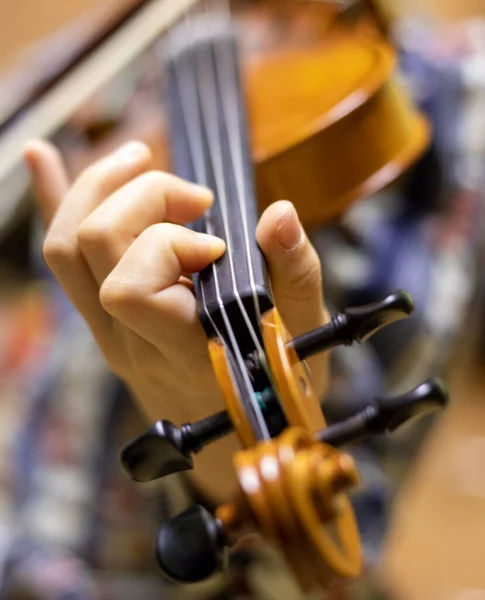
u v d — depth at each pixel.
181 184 0.65
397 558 1.60
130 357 0.64
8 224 1.24
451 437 1.98
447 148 1.05
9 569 0.90
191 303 0.60
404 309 0.59
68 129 1.20
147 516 0.92
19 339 1.50
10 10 2.25
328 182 0.77
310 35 1.18
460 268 1.01
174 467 0.58
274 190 0.77
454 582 1.52
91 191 0.65
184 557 0.56
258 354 0.59
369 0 1.05
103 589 0.94
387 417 0.58
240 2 1.30
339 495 0.55
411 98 1.02
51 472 0.92
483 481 1.83
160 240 0.61
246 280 0.60
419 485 1.82
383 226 1.03
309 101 0.87
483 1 1.90
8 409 1.32
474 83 1.06
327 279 0.95
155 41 1.27
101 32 1.27
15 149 1.18
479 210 1.06
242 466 0.54
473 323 1.10
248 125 0.83
